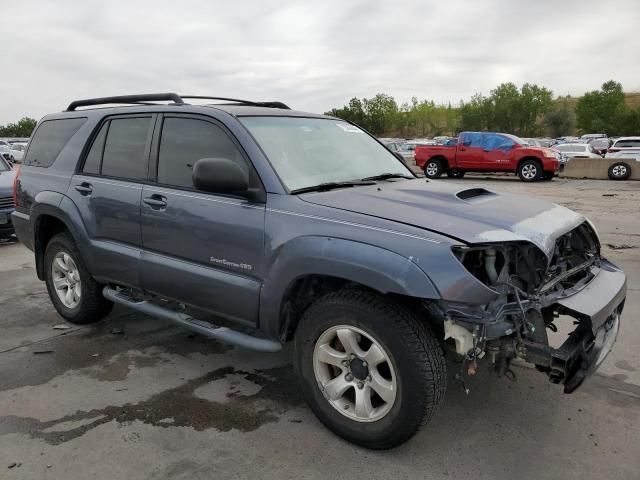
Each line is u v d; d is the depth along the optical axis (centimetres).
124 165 411
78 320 471
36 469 274
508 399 343
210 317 441
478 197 338
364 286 285
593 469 274
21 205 502
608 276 335
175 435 305
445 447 293
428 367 260
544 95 8294
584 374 270
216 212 337
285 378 376
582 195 1522
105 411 331
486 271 271
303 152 358
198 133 365
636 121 7744
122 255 402
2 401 343
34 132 516
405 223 274
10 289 598
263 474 270
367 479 267
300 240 293
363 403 285
